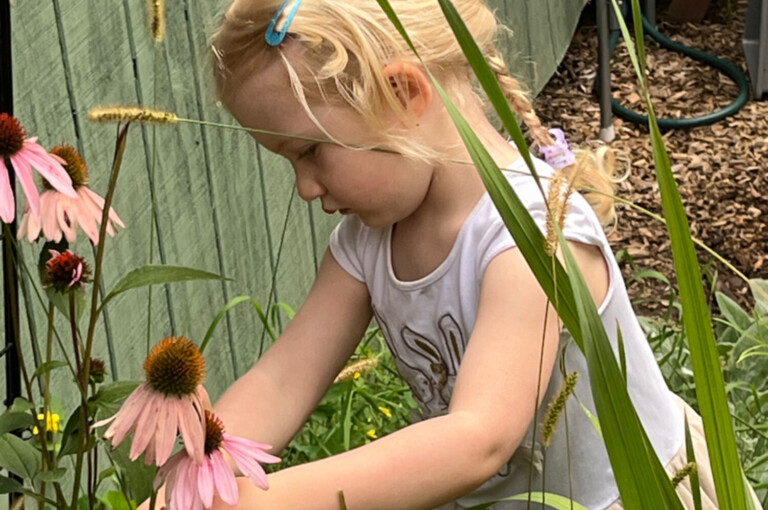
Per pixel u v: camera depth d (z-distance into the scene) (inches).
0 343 62.3
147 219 78.5
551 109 170.4
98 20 73.1
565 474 51.7
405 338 52.3
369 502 40.3
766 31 167.0
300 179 46.7
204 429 32.8
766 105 169.3
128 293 76.2
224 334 88.8
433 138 47.4
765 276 132.9
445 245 49.1
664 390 54.9
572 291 33.4
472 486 42.2
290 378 52.0
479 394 43.4
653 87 174.9
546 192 48.7
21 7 65.6
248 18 44.6
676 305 100.0
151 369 32.2
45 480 38.0
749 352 85.9
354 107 44.1
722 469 34.5
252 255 93.4
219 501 38.3
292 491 39.4
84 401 37.6
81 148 71.6
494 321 45.3
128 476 35.9
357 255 53.2
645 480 32.1
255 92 44.9
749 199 147.8
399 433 41.8
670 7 194.5
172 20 81.4
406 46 45.6
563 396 34.8
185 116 83.4
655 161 32.3
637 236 138.9
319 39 43.7
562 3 174.6
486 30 49.3
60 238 38.0
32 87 66.9
